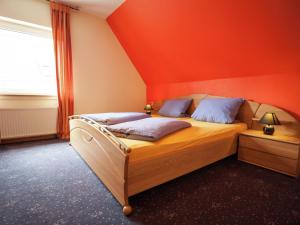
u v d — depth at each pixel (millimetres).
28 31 2816
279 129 2064
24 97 2812
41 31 2928
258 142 1974
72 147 2625
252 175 1792
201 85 3088
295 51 1837
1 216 1171
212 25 2176
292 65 1962
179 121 1858
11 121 2697
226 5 1893
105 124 1977
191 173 1841
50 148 2580
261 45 2014
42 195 1415
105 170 1461
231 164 2072
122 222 1131
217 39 2293
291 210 1260
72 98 3133
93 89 3459
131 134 1490
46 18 2850
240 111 2475
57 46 2912
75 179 1687
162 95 3895
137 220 1150
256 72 2324
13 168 1910
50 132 3049
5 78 2742
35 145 2713
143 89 4305
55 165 2004
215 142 1859
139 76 4195
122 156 1173
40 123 2939
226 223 1133
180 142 1507
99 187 1545
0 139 2648
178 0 2186
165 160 1407
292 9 1581
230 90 2670
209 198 1399
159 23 2672
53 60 3080
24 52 2865
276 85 2164
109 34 3584
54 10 2836
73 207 1270
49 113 3010
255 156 2012
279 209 1270
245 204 1325
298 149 1683
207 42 2422
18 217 1163
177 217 1184
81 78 3287
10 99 2707
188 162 1599
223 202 1348
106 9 3062
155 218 1171
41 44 2994
